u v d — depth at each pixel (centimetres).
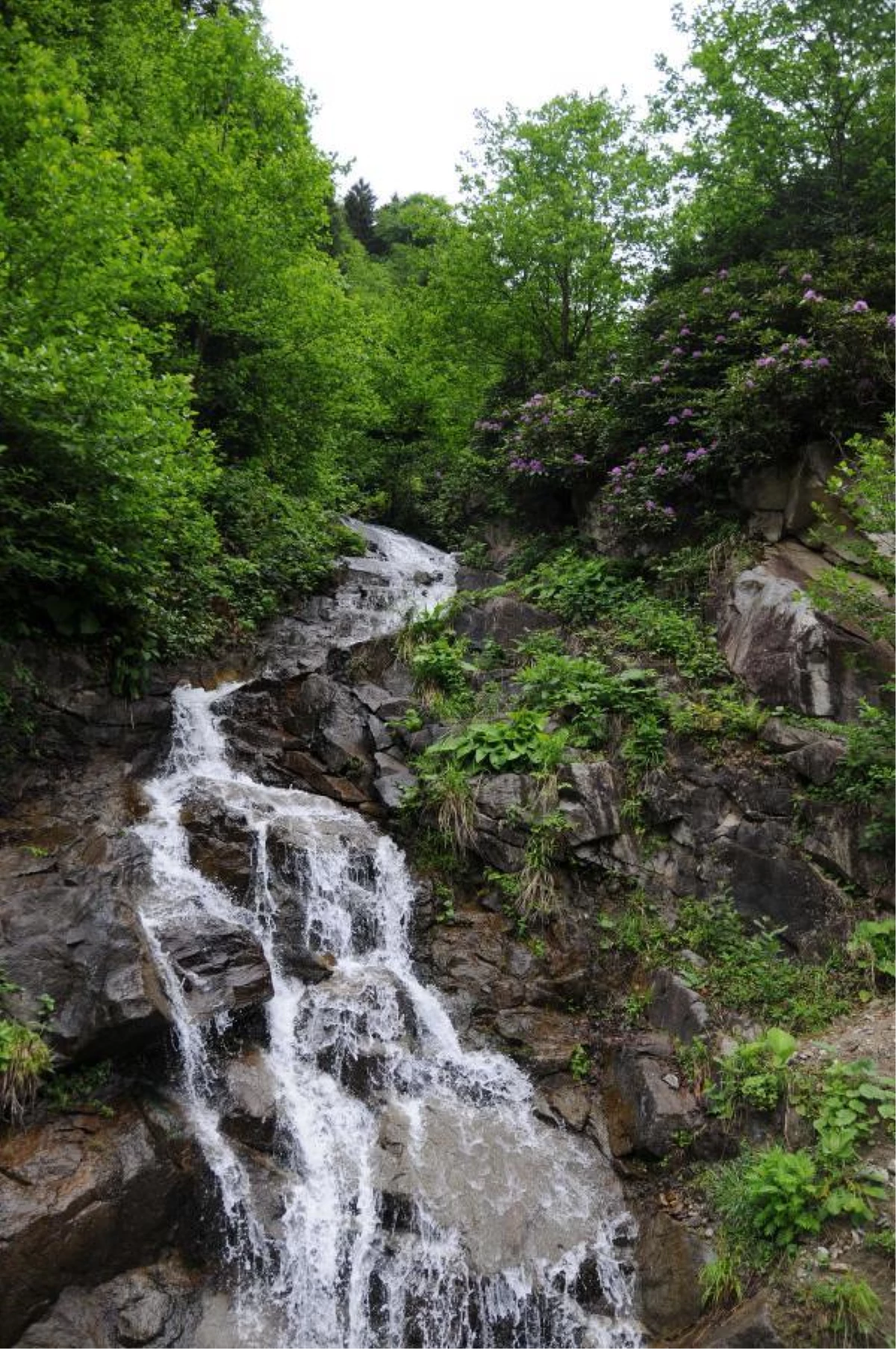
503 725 866
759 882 727
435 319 1720
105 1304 471
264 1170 554
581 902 758
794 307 1005
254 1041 622
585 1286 534
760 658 839
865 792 698
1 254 746
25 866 664
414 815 840
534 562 1284
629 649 963
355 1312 516
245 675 1088
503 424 1518
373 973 708
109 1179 494
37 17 1262
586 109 1539
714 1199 542
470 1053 671
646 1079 619
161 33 1512
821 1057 591
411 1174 562
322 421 1555
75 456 744
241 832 762
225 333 1391
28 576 833
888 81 1146
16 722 805
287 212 1427
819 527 912
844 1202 477
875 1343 422
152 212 875
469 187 1602
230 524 1306
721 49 1209
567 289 1588
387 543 1697
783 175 1255
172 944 622
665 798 791
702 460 997
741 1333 448
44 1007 549
